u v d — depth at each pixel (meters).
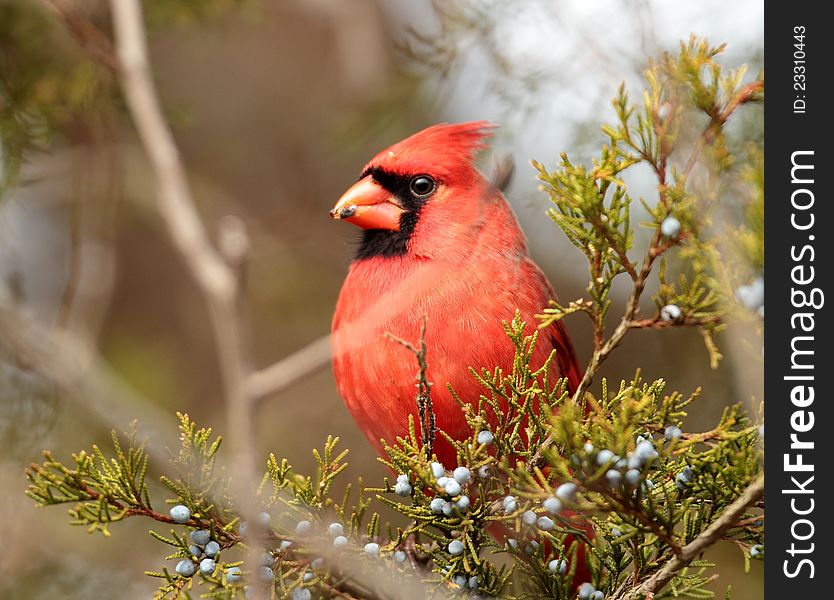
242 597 4.97
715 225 4.56
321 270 11.26
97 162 9.12
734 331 4.70
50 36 8.54
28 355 7.56
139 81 7.08
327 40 12.59
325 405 10.85
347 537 4.89
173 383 11.54
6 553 7.84
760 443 4.46
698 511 4.62
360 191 6.59
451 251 6.28
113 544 8.38
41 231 11.28
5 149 8.37
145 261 11.93
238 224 4.62
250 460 4.33
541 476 4.53
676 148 4.77
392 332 6.00
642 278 4.65
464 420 5.90
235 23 11.62
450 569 4.81
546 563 5.27
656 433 4.77
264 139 12.54
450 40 8.33
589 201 4.66
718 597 8.52
